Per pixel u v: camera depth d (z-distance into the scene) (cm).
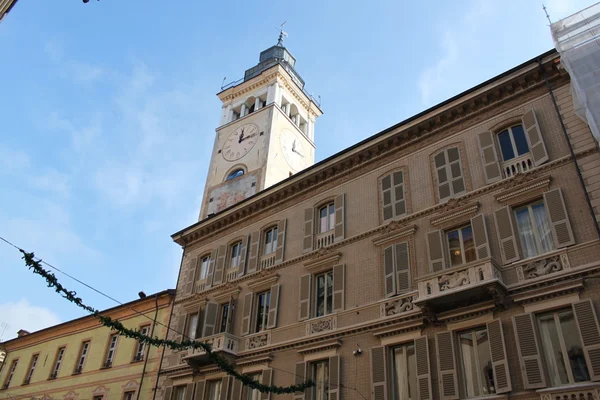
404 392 1875
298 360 2241
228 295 2806
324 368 2161
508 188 1989
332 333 2164
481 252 1919
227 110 4794
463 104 2288
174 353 2891
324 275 2441
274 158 4050
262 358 2369
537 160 1962
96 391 3203
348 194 2566
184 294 3125
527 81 2159
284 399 2184
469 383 1738
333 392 2020
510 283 1784
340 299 2238
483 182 2084
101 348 3459
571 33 2023
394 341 1966
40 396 3616
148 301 3309
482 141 2169
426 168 2316
